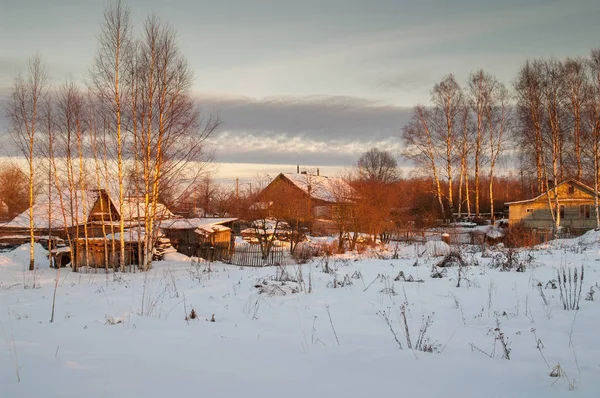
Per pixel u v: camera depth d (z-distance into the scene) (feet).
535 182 150.30
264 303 30.60
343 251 87.81
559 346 19.44
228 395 13.19
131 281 48.44
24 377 14.83
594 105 101.91
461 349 19.06
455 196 193.57
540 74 107.76
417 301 30.45
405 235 117.80
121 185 67.51
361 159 217.97
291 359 17.24
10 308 30.83
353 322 24.90
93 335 21.56
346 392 13.48
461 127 134.41
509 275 40.65
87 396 13.04
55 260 76.95
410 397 13.07
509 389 13.74
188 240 97.76
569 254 58.85
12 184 103.65
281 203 95.96
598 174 108.17
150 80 67.36
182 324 24.41
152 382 14.34
